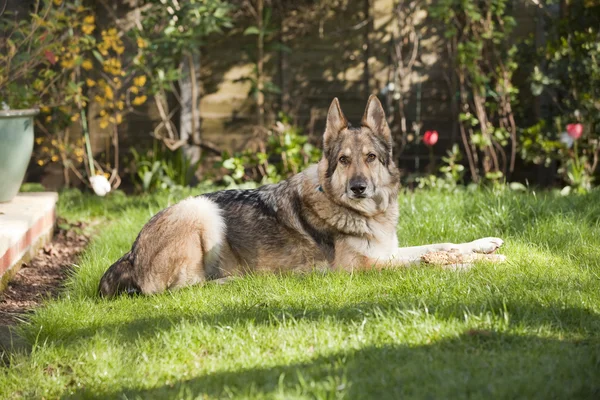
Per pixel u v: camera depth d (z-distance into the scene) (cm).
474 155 1043
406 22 1057
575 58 984
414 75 1066
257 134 1088
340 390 336
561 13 1008
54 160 1035
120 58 1083
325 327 429
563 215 708
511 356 377
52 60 809
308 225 586
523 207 736
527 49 1023
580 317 434
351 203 569
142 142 1102
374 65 1069
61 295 584
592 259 589
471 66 1004
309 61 1078
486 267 557
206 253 583
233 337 423
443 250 596
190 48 1023
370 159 569
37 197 798
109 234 759
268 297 507
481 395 330
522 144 1020
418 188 1026
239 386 357
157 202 931
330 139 584
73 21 987
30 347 453
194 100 1069
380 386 345
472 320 424
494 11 1003
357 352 389
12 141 718
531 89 995
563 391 335
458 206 763
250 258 591
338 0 1065
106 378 395
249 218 595
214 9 1006
